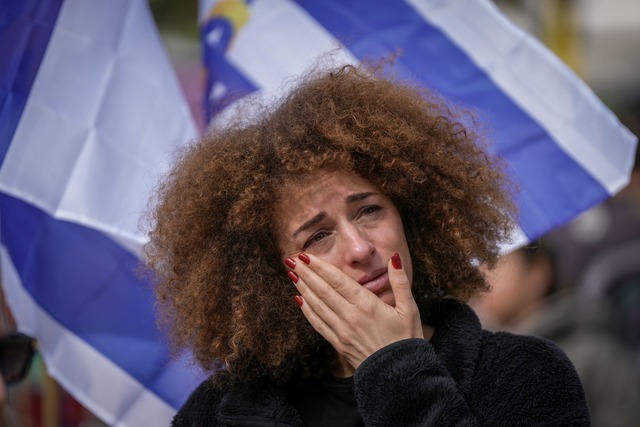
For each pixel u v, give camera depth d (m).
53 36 5.96
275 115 4.69
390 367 4.22
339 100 4.60
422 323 4.69
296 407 4.64
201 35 6.46
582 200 6.20
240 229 4.54
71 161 5.88
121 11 6.10
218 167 4.61
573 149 6.23
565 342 7.89
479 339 4.47
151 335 6.05
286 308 4.60
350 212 4.44
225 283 4.63
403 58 6.34
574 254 10.25
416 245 4.68
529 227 6.15
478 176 4.73
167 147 6.05
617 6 12.73
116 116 6.02
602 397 7.61
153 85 6.12
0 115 5.89
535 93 6.29
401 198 4.59
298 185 4.45
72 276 6.04
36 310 6.04
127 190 5.95
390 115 4.60
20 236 6.01
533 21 11.28
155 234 4.84
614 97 12.66
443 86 6.33
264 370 4.67
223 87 6.31
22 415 6.97
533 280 8.15
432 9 6.36
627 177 6.23
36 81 5.91
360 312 4.32
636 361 9.11
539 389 4.30
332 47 6.29
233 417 4.58
